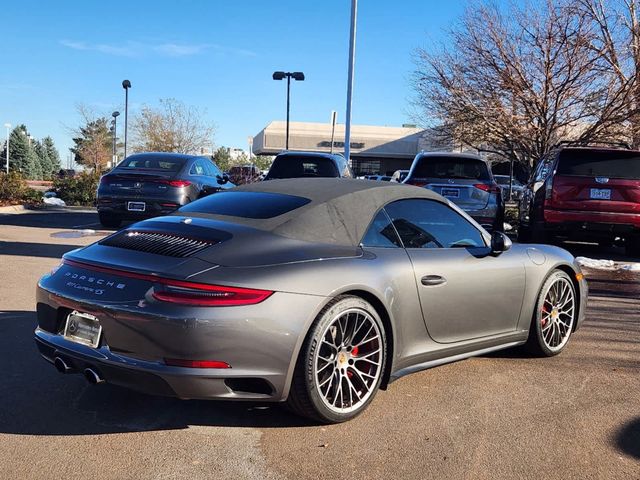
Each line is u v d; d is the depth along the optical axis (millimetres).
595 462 3260
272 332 3252
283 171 11938
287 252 3531
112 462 3115
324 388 3500
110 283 3418
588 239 11320
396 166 50500
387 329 3850
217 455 3215
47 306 3717
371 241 3961
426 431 3576
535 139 16281
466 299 4340
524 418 3814
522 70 15844
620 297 7625
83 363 3445
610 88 15086
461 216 4691
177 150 35906
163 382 3184
